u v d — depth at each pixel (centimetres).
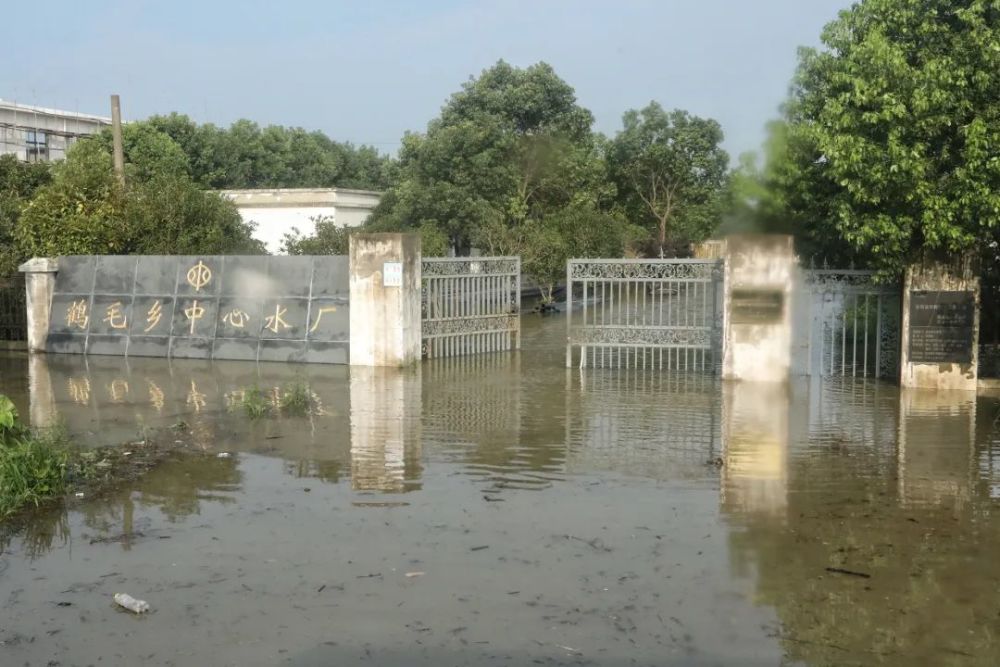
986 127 996
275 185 4184
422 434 938
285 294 1492
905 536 618
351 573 554
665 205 3712
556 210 3080
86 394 1193
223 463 820
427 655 448
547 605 505
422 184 2867
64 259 1638
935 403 1088
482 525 642
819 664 439
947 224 1034
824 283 1259
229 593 526
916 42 1104
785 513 669
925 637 468
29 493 698
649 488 737
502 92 3083
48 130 4925
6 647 462
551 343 1806
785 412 1048
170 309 1558
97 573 559
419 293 1460
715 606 504
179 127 3700
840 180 1096
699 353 1647
